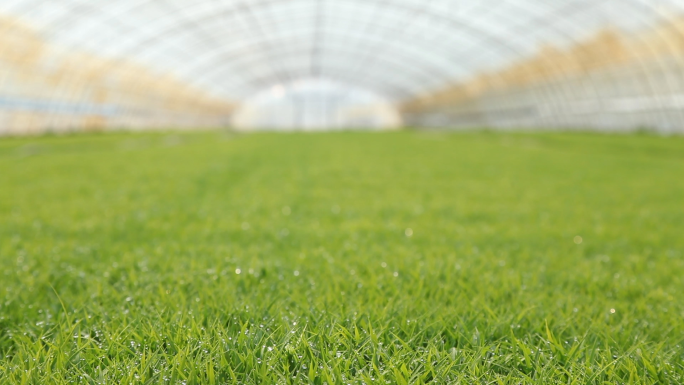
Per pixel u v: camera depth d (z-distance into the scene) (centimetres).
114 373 176
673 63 3022
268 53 4775
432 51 4425
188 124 6544
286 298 263
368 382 167
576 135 3728
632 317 246
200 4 3044
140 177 1025
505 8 3044
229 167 1268
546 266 363
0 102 3134
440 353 191
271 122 7294
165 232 477
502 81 4734
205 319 230
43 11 2567
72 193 775
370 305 241
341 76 6444
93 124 4400
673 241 464
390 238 464
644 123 3700
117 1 2711
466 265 344
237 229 494
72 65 3419
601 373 177
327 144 2678
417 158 1686
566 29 3145
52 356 189
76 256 376
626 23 2811
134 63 3900
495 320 225
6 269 327
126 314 237
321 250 393
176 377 172
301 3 3312
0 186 862
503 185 935
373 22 3753
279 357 185
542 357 188
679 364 189
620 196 795
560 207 677
